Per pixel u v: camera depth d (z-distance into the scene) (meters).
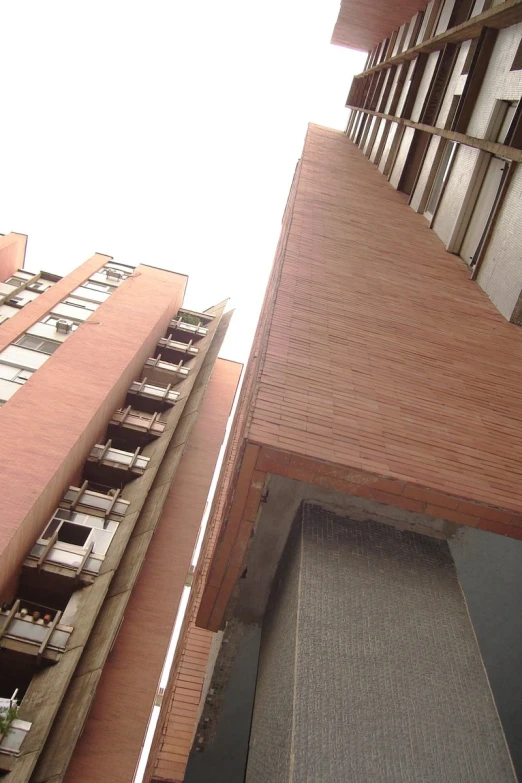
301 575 7.46
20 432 18.91
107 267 33.41
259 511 8.76
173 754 10.02
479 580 8.99
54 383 21.39
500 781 6.01
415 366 10.16
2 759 13.26
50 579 17.56
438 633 7.17
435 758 6.02
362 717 6.19
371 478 7.42
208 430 29.86
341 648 6.77
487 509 7.40
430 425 8.62
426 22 27.67
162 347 30.20
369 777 5.73
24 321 26.75
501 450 8.45
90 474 21.64
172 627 19.03
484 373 10.54
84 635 15.99
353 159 32.34
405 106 26.47
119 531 19.23
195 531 22.95
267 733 6.70
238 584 9.32
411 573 7.84
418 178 22.48
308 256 14.21
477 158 16.55
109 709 16.56
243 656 9.91
